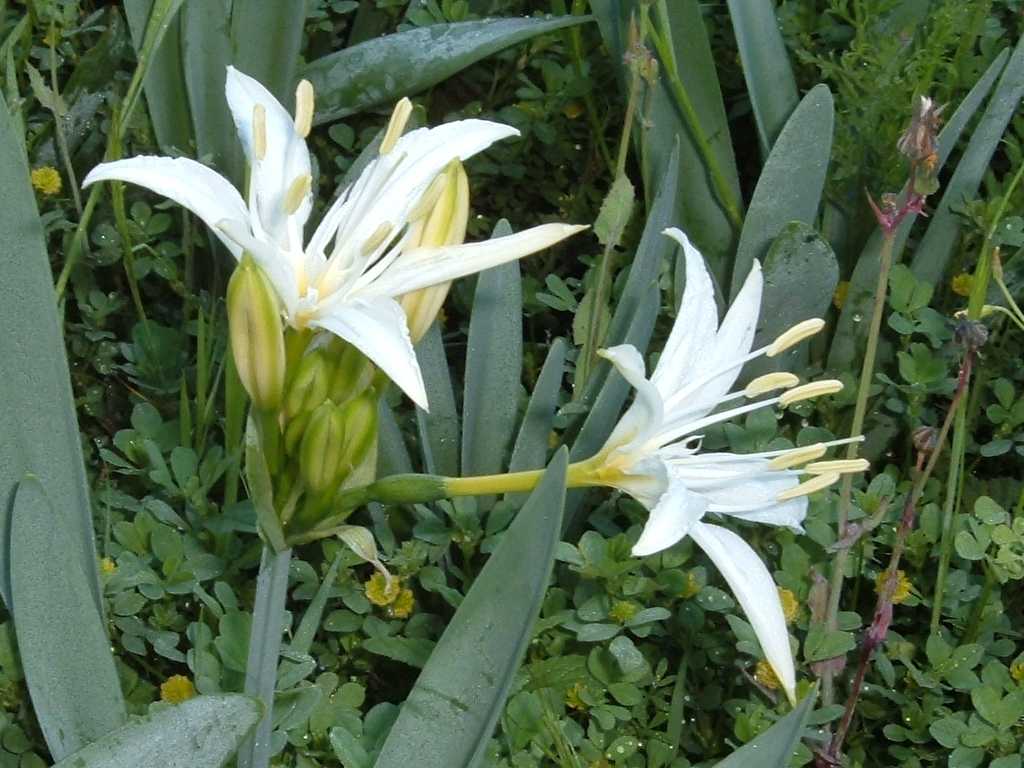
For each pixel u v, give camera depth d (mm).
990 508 484
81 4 680
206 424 505
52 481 398
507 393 497
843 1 580
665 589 477
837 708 457
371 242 339
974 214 554
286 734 421
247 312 330
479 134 369
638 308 470
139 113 591
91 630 382
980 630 498
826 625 464
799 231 516
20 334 387
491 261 343
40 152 587
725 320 374
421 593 512
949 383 539
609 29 568
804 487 367
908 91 564
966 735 458
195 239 572
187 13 539
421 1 649
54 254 583
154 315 600
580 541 473
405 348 329
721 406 532
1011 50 619
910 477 553
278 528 346
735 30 561
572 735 461
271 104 364
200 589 456
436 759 377
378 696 500
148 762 352
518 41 590
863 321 569
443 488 351
